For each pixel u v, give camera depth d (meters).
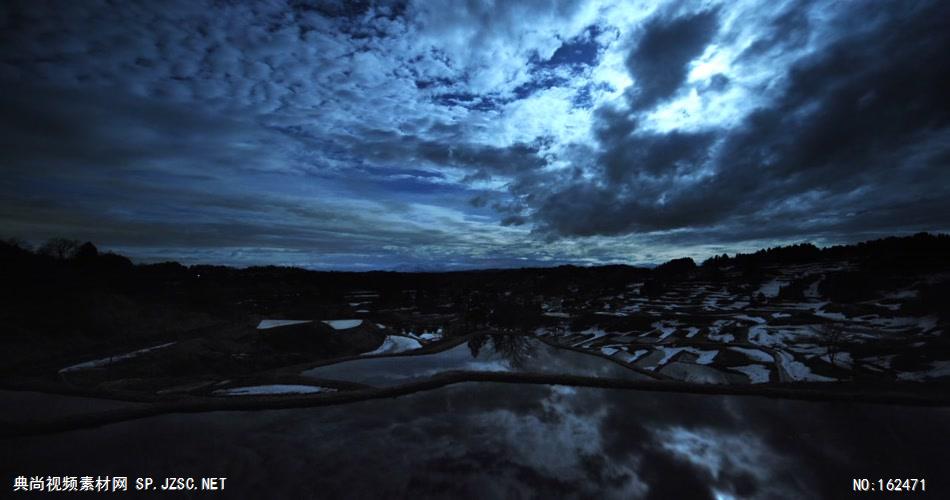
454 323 88.19
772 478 15.34
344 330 63.16
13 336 41.62
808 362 53.38
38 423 19.31
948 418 20.50
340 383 31.44
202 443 18.12
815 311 91.88
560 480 15.12
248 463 16.30
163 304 68.06
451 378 27.00
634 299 137.38
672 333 79.31
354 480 15.04
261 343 54.28
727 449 17.61
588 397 24.12
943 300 72.38
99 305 54.50
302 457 16.83
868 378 44.75
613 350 66.00
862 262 146.50
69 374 35.56
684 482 15.05
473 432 19.34
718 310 104.81
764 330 75.69
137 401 24.55
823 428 19.67
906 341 56.72
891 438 18.48
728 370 53.44
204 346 47.38
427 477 15.27
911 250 145.00
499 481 15.02
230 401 22.45
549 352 48.34
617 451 17.41
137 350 45.53
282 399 22.94
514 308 95.75
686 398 23.88
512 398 24.08
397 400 23.86
